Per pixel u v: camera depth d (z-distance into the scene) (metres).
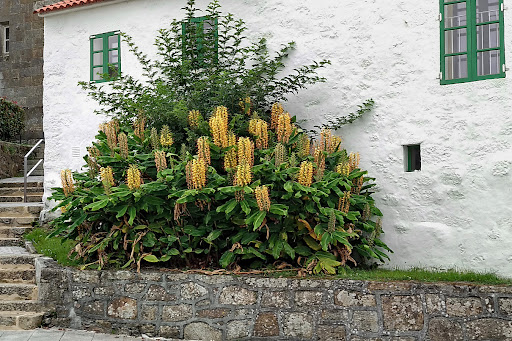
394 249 7.57
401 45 7.68
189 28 8.38
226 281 6.45
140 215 7.04
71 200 7.05
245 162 6.61
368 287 6.11
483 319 5.82
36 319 6.72
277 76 8.59
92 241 7.02
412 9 7.62
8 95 16.38
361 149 7.91
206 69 8.30
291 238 6.94
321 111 8.22
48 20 10.43
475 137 7.13
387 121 7.73
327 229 6.73
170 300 6.57
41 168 13.71
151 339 6.45
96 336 6.50
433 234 7.30
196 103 7.92
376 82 7.84
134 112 8.06
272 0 8.65
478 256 7.02
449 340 5.87
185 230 6.86
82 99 10.08
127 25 9.74
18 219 9.52
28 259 7.84
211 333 6.41
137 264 6.77
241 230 6.82
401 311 6.00
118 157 7.12
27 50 16.30
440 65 7.41
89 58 10.09
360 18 7.99
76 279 6.88
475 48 7.27
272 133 7.66
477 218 7.05
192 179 6.60
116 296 6.73
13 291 7.18
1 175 12.75
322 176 6.97
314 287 6.24
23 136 15.49
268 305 6.32
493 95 7.04
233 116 7.79
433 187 7.35
